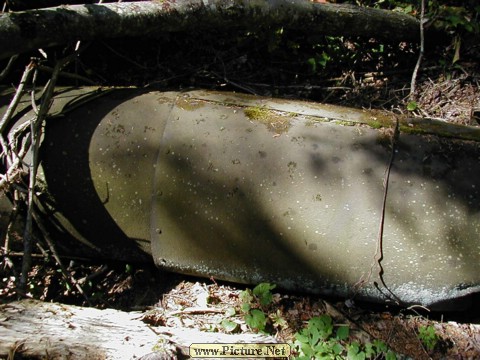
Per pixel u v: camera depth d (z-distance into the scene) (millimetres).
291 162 2393
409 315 2562
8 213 2754
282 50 3904
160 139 2566
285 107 2605
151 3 3121
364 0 4121
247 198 2408
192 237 2512
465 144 2357
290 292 2688
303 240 2357
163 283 2906
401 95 3725
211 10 3258
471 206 2225
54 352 1904
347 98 3729
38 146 2604
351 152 2371
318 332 2441
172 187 2506
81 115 2729
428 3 3896
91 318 2105
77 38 2893
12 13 2625
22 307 2135
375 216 2279
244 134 2494
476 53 3777
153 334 2018
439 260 2238
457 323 2520
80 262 3059
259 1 3355
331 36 3822
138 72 3865
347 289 2412
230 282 2785
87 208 2637
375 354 2402
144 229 2586
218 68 3887
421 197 2258
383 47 3947
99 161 2607
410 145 2367
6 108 2838
